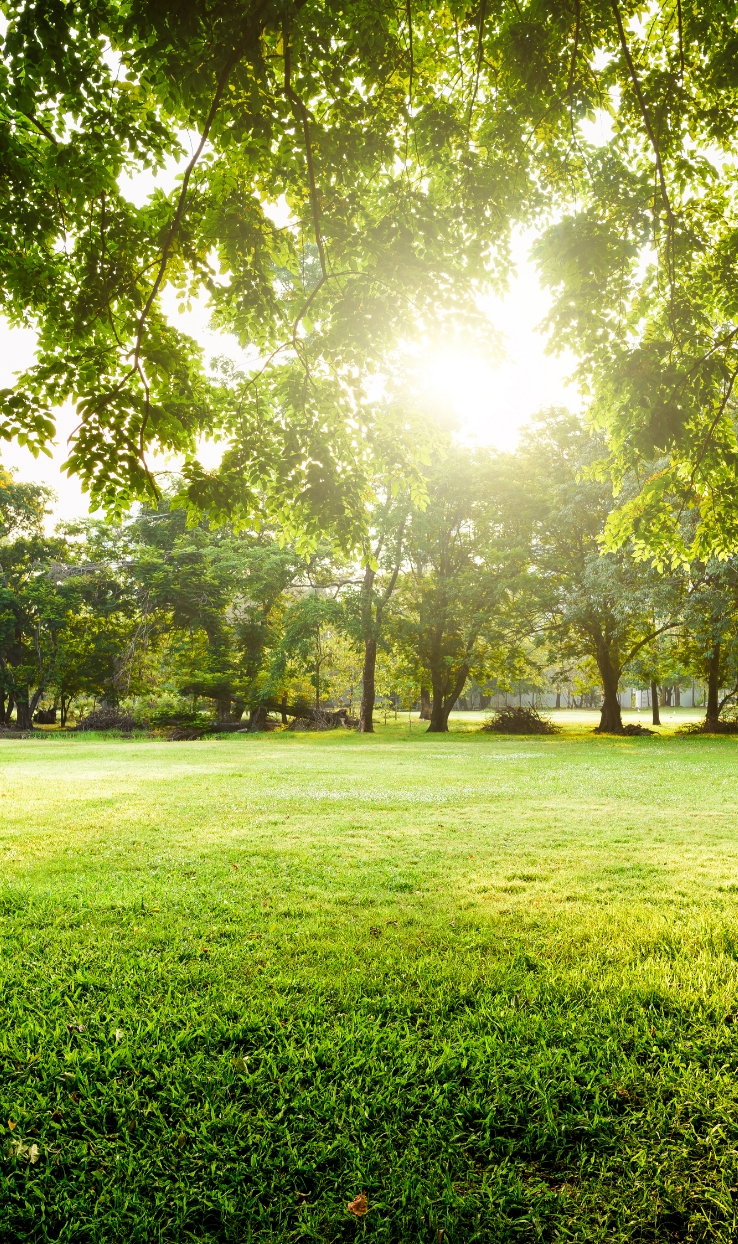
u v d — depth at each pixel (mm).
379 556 36250
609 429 6891
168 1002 4012
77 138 5273
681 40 5203
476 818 9859
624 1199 2568
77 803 11352
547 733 36625
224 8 3537
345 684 48781
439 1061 3373
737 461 6469
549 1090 3164
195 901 5836
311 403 6586
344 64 4938
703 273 6508
